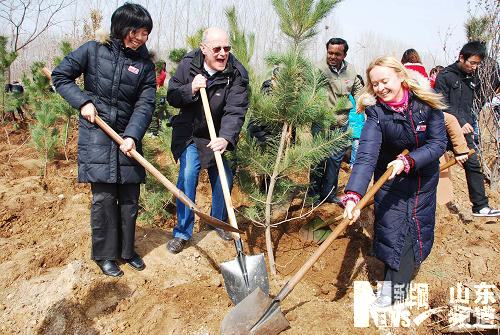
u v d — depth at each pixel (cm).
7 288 315
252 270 300
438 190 374
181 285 322
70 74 292
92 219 313
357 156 280
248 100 339
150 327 287
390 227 294
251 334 258
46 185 489
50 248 352
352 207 265
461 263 373
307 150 349
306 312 303
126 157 304
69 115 567
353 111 554
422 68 442
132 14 283
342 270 400
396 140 284
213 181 364
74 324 287
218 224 289
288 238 429
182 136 348
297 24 363
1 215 408
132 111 310
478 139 566
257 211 386
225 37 316
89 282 310
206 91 331
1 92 796
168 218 434
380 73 269
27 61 1734
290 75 331
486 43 569
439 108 274
